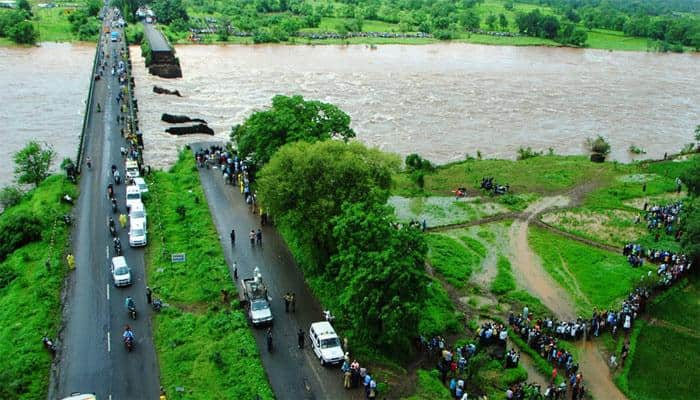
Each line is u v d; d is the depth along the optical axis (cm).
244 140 7656
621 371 5000
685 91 17200
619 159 11019
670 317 5834
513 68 19650
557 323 5472
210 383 4366
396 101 14388
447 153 10888
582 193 8881
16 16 19888
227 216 7131
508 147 11444
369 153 6153
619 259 6894
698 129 11338
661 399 4678
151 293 5397
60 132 10931
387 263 4694
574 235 7469
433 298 5766
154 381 4403
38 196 7475
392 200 8300
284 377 4525
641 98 16062
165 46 16275
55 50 18500
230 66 17625
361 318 4766
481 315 5697
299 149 5969
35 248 6250
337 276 5259
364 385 4447
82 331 4938
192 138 10731
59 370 4475
